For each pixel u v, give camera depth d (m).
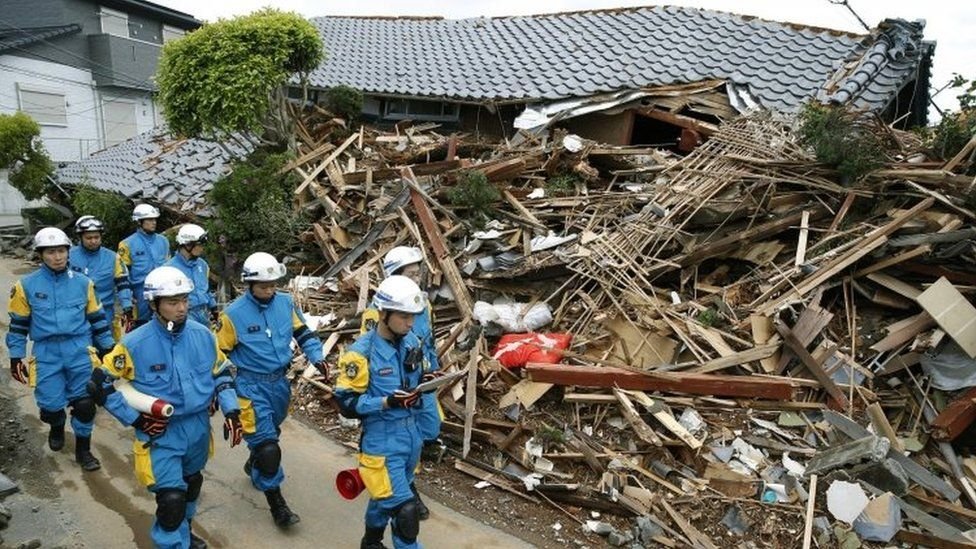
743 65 10.83
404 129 12.37
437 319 7.17
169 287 3.62
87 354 5.32
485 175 8.61
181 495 3.71
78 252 6.57
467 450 5.36
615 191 8.69
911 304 5.84
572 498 4.91
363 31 17.16
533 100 10.88
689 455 5.04
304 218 9.92
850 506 4.49
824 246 6.46
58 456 5.54
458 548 4.43
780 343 5.71
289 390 4.62
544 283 7.09
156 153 15.25
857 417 5.22
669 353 5.91
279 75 10.50
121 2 22.73
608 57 11.88
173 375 3.71
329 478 5.28
